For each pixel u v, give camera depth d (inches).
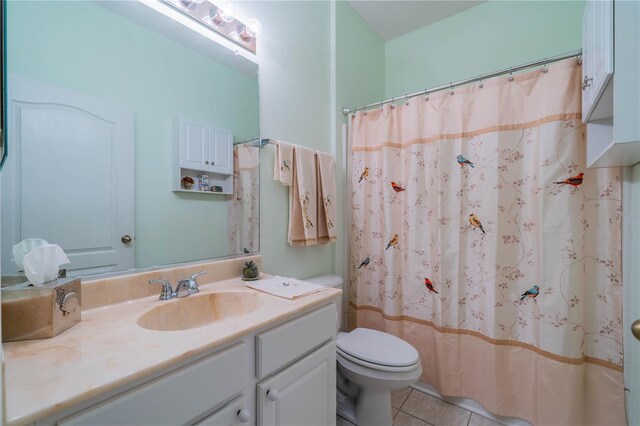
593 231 48.9
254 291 43.1
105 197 36.9
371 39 91.7
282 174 58.1
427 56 90.4
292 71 64.9
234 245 52.6
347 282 78.6
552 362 49.9
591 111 41.6
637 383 42.7
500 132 56.1
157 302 38.2
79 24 34.7
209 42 48.7
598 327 48.3
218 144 49.9
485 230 57.9
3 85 22.4
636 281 44.0
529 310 54.1
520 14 75.6
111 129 37.4
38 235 31.8
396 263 69.8
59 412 18.9
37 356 23.8
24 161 31.0
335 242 74.0
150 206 41.3
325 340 41.5
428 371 65.6
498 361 56.2
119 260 38.2
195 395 25.7
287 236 63.1
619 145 31.1
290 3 64.7
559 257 49.9
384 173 70.5
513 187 55.8
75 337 27.5
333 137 76.1
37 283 28.0
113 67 37.5
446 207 62.1
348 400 62.0
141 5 40.4
